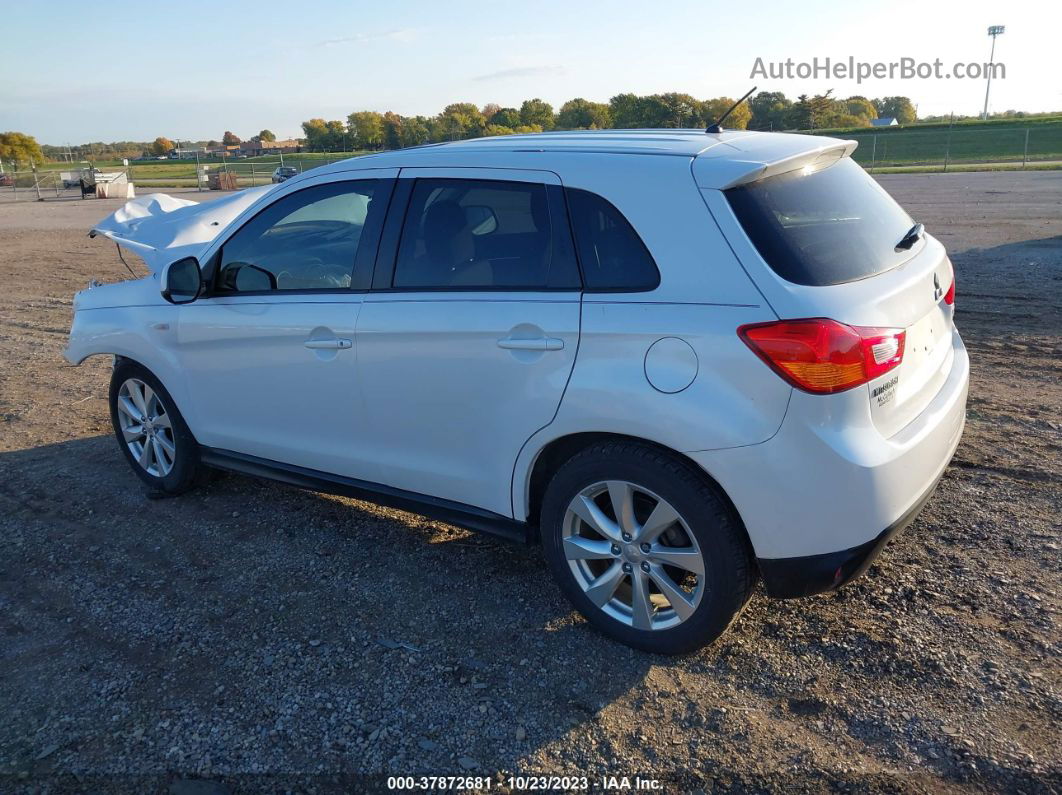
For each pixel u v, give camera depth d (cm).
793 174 302
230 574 387
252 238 400
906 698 282
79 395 692
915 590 344
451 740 274
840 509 265
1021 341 721
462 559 393
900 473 275
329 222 373
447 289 331
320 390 376
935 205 1958
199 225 530
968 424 527
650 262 284
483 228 324
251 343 396
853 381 261
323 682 305
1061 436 499
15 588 382
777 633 321
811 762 258
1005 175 3091
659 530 294
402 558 396
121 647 332
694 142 312
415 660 315
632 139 326
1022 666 294
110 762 269
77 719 290
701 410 269
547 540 323
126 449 495
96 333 470
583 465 303
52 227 2438
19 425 617
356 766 264
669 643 304
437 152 347
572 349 294
